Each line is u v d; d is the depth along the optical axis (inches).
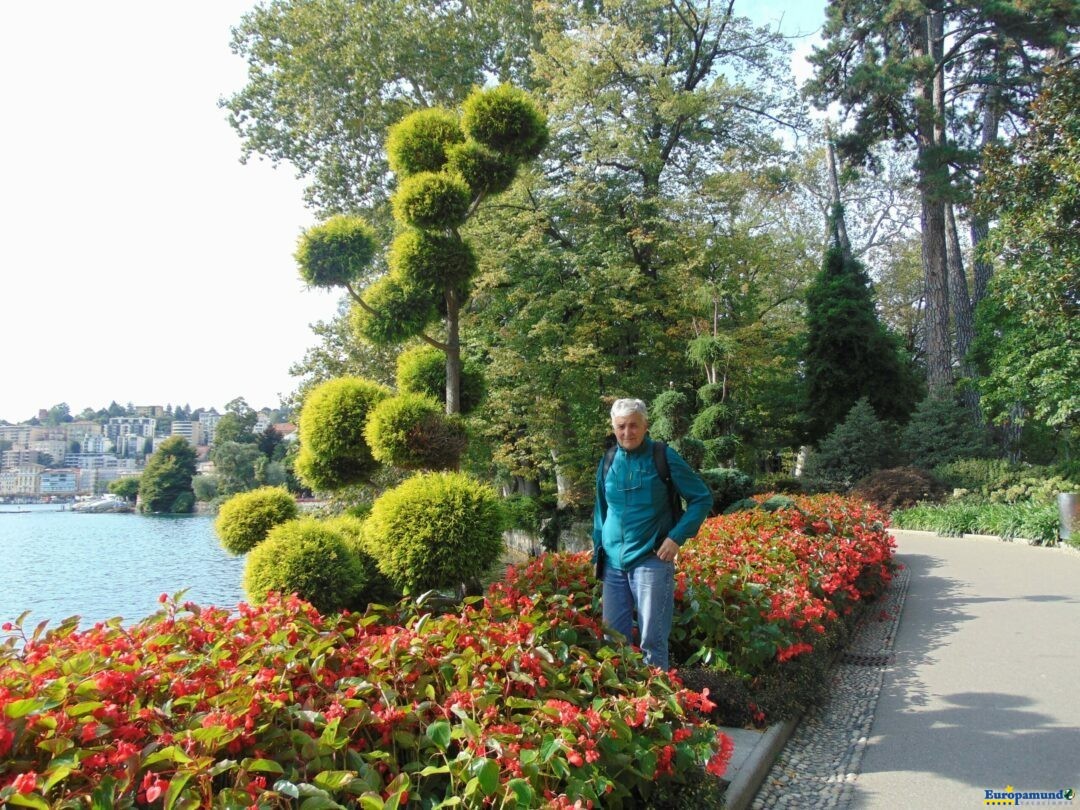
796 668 204.1
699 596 196.5
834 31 980.6
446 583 220.5
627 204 786.8
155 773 87.5
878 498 734.5
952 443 837.8
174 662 119.0
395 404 257.9
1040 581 386.0
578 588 195.0
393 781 95.7
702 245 797.9
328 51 938.7
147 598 641.0
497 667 128.0
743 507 463.5
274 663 119.3
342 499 521.7
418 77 976.3
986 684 220.4
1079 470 697.0
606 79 799.7
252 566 208.1
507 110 305.9
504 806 97.6
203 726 95.1
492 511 225.1
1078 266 535.2
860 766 165.9
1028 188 575.5
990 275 981.8
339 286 290.7
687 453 526.0
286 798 91.2
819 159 1222.3
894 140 1010.7
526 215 753.0
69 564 840.9
